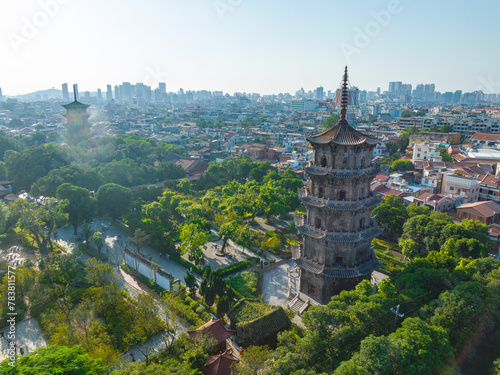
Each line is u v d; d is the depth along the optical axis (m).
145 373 46.59
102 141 192.12
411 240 89.75
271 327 61.66
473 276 67.06
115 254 98.12
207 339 56.25
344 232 66.50
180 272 89.19
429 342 48.09
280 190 135.12
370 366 43.78
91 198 113.50
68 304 66.56
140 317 61.88
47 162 143.50
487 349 57.47
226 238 98.19
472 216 108.38
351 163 63.75
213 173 163.38
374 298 58.09
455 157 173.38
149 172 163.50
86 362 42.91
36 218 89.44
